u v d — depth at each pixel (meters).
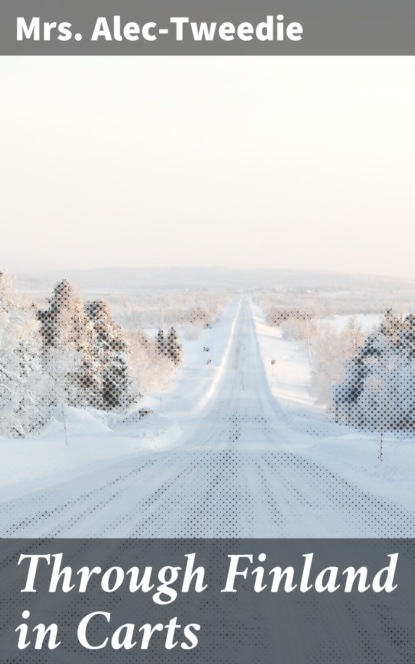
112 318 46.69
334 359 54.06
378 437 28.47
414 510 11.80
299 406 59.69
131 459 22.38
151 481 15.91
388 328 33.25
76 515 11.27
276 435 38.22
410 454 18.95
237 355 87.12
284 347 94.25
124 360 44.94
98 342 42.50
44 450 22.69
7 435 30.41
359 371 33.22
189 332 98.94
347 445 24.61
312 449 25.97
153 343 59.03
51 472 18.19
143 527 10.24
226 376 76.12
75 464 20.47
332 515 11.27
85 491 14.14
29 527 10.27
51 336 36.25
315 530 10.09
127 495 13.51
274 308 72.50
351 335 45.19
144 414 42.28
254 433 40.16
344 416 36.38
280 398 63.53
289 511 11.62
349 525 10.47
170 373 68.75
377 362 32.66
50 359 35.62
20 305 31.58
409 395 31.55
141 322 56.78
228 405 59.34
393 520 10.89
